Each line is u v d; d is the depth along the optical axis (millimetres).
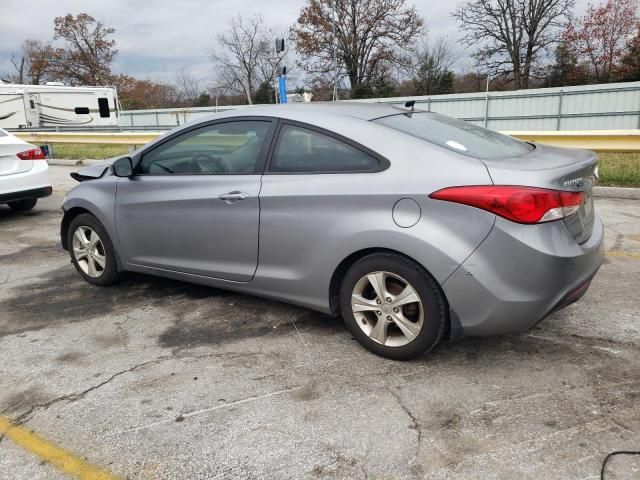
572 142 8664
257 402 2918
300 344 3578
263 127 3678
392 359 3281
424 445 2520
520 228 2768
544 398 2850
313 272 3414
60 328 3963
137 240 4367
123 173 4270
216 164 3883
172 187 4051
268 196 3510
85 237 4816
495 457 2420
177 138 4098
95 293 4676
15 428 2758
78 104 19984
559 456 2406
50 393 3076
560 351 3342
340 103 3924
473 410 2771
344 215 3205
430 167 3006
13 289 4836
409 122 3504
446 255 2881
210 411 2846
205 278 4031
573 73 36906
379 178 3121
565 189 2854
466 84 42250
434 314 3035
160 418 2801
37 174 7586
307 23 40969
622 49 36125
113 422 2781
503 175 2826
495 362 3238
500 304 2850
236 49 45312
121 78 54125
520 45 37625
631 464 2338
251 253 3693
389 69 41281
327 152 3369
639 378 3008
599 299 4109
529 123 24859
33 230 7211
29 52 55875
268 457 2479
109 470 2430
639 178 8289
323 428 2672
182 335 3783
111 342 3711
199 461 2467
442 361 3271
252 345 3592
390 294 3184
